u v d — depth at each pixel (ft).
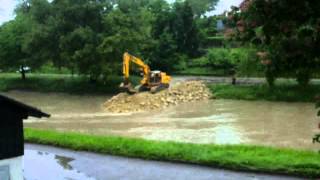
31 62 225.35
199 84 171.94
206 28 328.49
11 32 236.63
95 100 173.47
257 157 58.23
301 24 26.91
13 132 35.58
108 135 87.56
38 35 213.46
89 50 201.26
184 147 64.80
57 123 108.27
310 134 90.63
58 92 212.02
